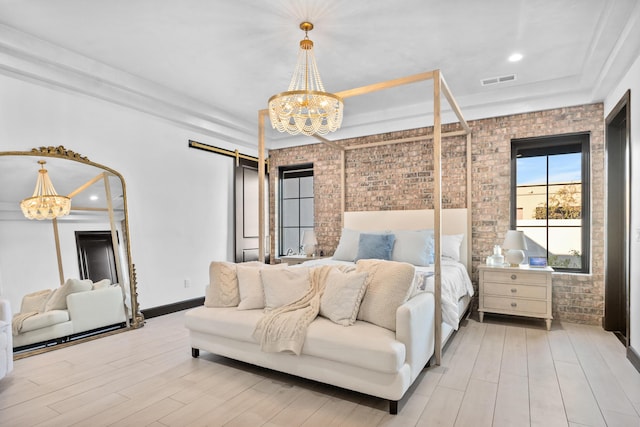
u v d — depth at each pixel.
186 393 2.40
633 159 2.95
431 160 4.82
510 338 3.49
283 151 6.19
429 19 2.72
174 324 4.11
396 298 2.42
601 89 3.58
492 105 4.35
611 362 2.88
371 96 4.41
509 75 3.79
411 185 4.96
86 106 3.79
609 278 3.72
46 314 3.33
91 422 2.04
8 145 3.21
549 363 2.87
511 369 2.75
